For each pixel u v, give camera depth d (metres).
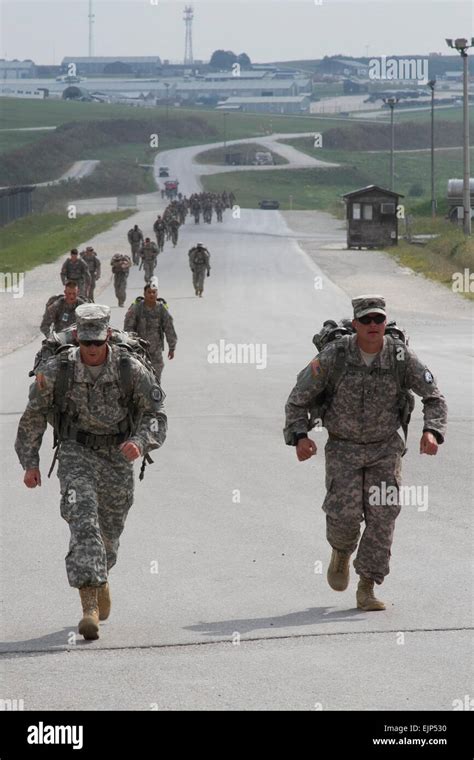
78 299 46.69
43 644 17.88
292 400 19.95
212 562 23.48
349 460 19.92
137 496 30.84
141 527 26.98
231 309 97.75
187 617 19.38
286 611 19.66
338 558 20.53
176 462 36.16
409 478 32.28
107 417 19.17
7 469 35.69
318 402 20.11
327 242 193.75
